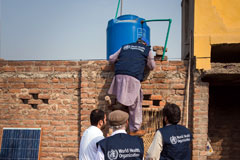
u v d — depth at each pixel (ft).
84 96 12.80
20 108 13.51
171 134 7.48
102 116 9.39
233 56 16.31
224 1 12.12
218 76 12.72
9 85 13.60
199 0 12.20
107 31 13.70
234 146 19.58
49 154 13.19
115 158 6.41
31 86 13.46
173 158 7.32
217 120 19.97
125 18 13.20
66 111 13.20
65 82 13.25
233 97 19.97
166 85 12.53
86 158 8.71
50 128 13.28
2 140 13.23
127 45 11.36
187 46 16.99
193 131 11.98
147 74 12.65
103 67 12.85
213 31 12.04
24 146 13.08
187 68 12.48
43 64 13.43
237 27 11.89
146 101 12.49
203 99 12.05
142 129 12.21
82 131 12.70
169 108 7.89
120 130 7.07
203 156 11.89
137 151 6.67
